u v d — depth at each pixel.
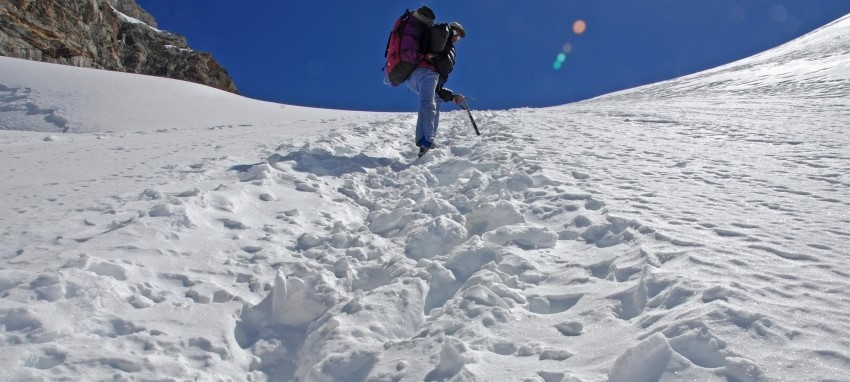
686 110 10.72
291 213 4.04
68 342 2.07
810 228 2.83
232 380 2.14
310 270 2.96
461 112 13.28
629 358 1.61
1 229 3.39
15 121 17.47
